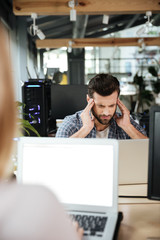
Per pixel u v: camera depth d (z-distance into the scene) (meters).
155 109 1.00
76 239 0.38
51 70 7.56
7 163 0.41
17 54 6.44
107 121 1.82
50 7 4.03
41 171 1.03
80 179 1.01
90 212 1.00
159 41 7.16
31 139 1.04
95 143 1.00
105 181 1.00
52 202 0.37
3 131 0.39
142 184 1.50
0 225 0.33
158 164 1.02
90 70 11.12
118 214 1.01
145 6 4.11
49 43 7.26
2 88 0.38
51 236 0.34
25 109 3.10
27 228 0.33
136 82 8.16
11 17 5.73
